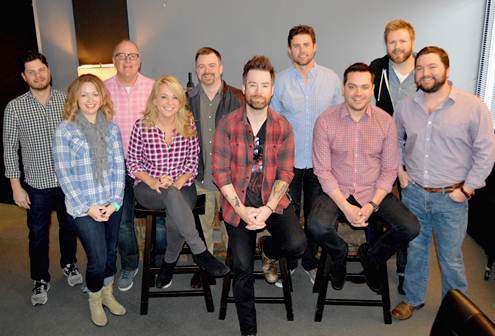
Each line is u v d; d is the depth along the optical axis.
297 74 2.87
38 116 2.64
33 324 2.67
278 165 2.43
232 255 2.39
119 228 2.75
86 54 4.76
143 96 2.92
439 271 3.16
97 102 2.38
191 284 3.01
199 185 2.95
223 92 2.81
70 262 3.08
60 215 2.94
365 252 2.56
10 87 4.57
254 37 4.47
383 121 2.45
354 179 2.52
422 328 2.57
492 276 3.09
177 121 2.54
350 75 2.34
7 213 4.50
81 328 2.63
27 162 2.71
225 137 2.37
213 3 4.48
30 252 2.86
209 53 2.71
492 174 3.30
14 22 4.49
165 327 2.62
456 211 2.39
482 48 4.01
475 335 1.38
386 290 2.55
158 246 3.20
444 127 2.28
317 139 2.54
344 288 3.01
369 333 2.54
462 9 3.99
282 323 2.64
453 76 4.13
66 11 4.71
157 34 4.68
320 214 2.44
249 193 2.43
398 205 2.46
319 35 4.32
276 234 2.39
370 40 4.23
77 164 2.38
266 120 2.36
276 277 2.85
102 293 2.74
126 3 4.64
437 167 2.35
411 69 2.78
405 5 4.08
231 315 2.73
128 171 2.70
